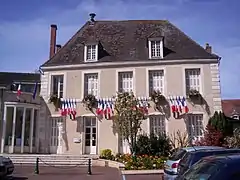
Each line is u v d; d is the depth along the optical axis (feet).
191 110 70.03
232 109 119.44
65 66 76.54
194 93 69.77
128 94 66.08
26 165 62.39
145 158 53.42
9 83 96.68
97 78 75.20
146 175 47.06
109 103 72.64
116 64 74.28
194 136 69.46
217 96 70.18
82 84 75.05
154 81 73.00
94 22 88.43
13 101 72.59
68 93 75.25
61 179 43.34
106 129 71.87
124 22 86.84
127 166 51.62
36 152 73.92
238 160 14.26
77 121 73.77
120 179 42.98
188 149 30.60
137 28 84.12
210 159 15.96
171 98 70.85
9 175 45.34
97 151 71.15
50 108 75.72
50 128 75.15
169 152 60.39
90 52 76.84
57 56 79.77
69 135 73.46
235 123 75.97
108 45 79.92
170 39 78.54
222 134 63.67
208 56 72.02
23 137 72.38
